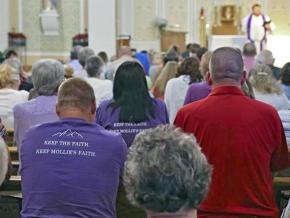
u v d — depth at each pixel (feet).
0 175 12.77
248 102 15.89
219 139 15.64
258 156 15.65
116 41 71.82
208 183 9.36
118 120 19.04
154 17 81.35
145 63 52.60
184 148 9.23
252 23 70.85
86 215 14.71
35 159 14.94
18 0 75.92
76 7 76.74
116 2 80.18
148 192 9.09
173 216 9.23
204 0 82.02
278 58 62.13
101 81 32.71
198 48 46.98
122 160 15.24
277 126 15.85
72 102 15.64
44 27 75.97
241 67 16.17
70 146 15.01
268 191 15.84
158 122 19.19
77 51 50.96
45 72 21.39
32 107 21.06
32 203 14.84
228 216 15.58
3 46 73.77
